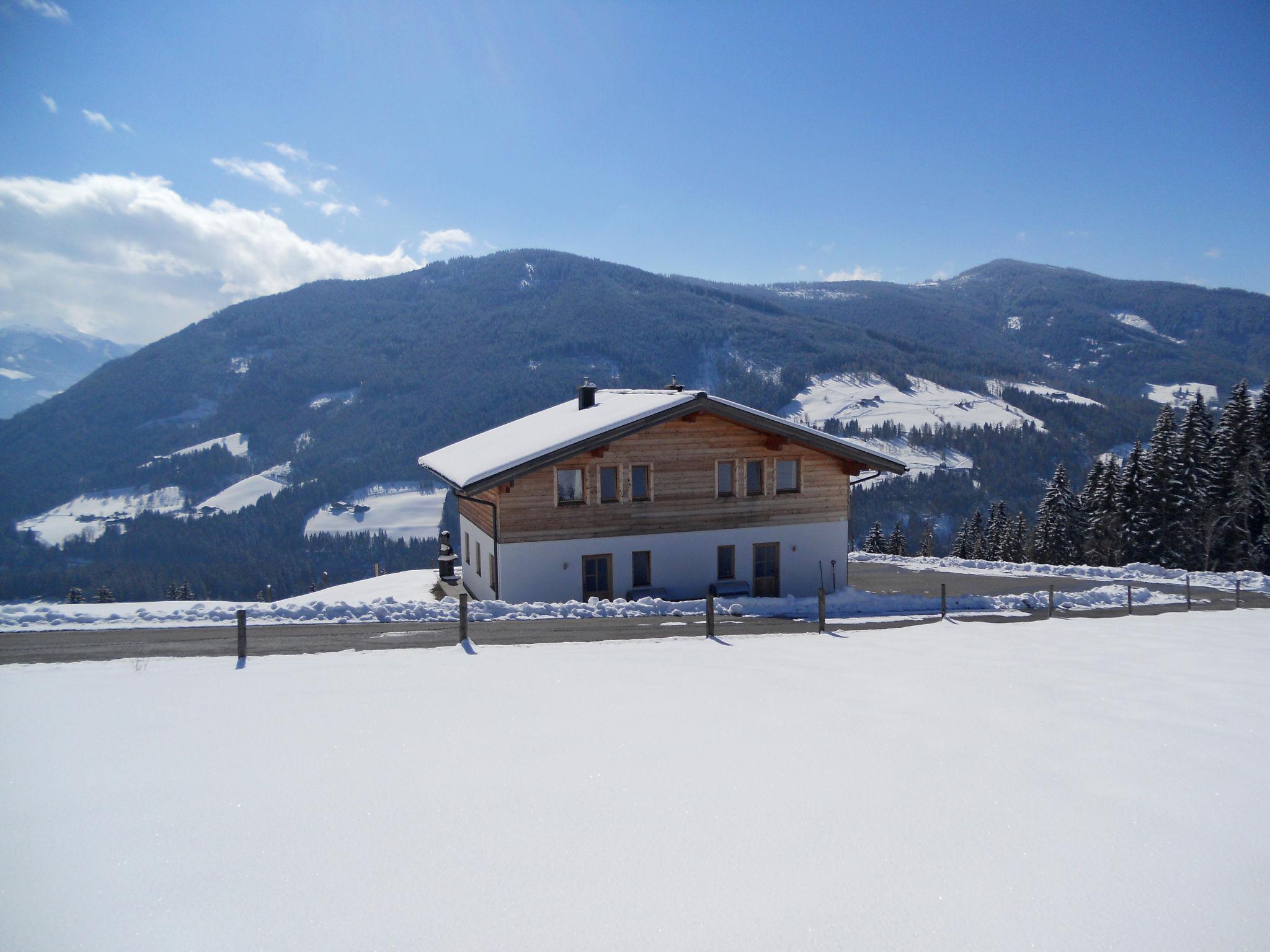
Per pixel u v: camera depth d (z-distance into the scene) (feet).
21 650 46.11
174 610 58.65
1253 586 94.07
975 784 21.83
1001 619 67.41
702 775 22.13
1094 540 190.80
